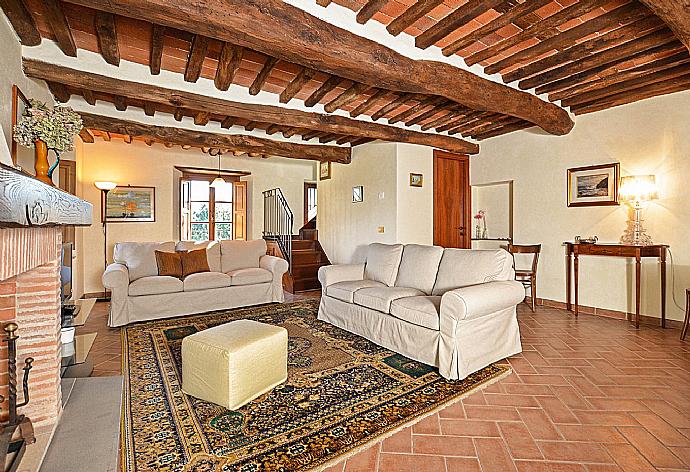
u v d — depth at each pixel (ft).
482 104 12.30
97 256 20.79
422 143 18.39
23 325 5.69
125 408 7.59
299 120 14.60
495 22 9.19
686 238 13.12
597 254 14.69
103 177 21.25
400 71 9.83
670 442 6.47
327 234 23.98
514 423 7.08
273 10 7.68
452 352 9.00
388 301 11.09
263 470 5.68
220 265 17.66
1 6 7.98
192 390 8.08
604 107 14.87
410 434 6.72
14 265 4.00
